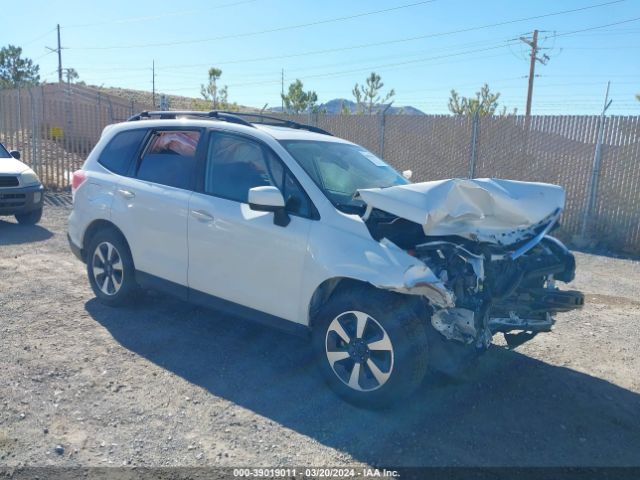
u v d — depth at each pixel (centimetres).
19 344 497
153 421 389
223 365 480
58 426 375
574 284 829
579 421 423
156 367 470
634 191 1070
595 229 1123
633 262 1010
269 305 462
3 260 775
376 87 2969
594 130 1105
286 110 3219
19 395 410
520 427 409
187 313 595
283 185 468
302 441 375
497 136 1231
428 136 1339
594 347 570
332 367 427
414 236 425
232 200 491
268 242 455
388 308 401
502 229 443
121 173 583
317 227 436
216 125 527
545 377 494
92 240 600
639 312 696
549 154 1162
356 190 461
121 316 577
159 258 538
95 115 1540
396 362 396
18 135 1468
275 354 506
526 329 465
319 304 446
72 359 474
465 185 420
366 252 408
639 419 430
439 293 386
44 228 1020
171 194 528
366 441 379
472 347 427
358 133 1470
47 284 673
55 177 1488
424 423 405
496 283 420
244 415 404
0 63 4369
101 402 409
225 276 488
